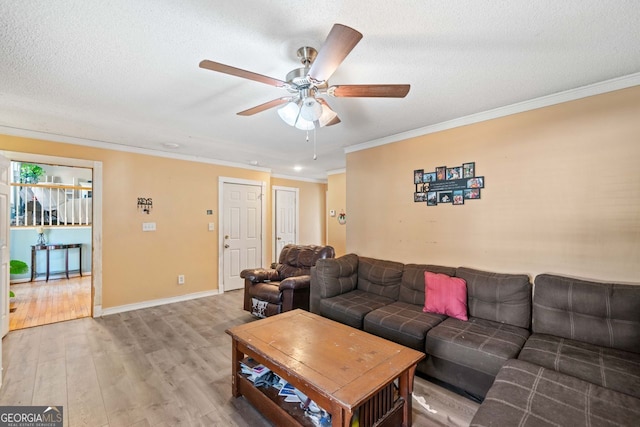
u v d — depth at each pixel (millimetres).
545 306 2143
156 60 1838
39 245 5656
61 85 2164
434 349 2139
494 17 1449
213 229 4848
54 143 3404
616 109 2088
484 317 2412
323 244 7434
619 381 1500
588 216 2197
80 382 2203
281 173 6512
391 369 1575
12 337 3006
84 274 6195
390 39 1627
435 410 1915
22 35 1569
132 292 3969
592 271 2178
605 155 2131
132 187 3984
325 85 1708
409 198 3309
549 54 1777
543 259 2391
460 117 2850
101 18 1441
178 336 3072
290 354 1733
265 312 3457
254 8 1382
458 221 2893
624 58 1817
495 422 1242
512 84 2170
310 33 1582
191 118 2859
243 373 2053
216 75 2023
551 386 1444
